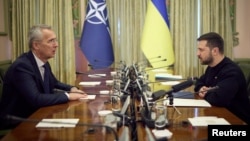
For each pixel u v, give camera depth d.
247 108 2.21
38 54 2.30
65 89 2.67
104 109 1.83
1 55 4.38
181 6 4.41
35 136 1.34
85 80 3.12
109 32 4.25
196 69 4.53
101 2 4.18
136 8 4.45
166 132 1.36
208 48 2.34
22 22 4.46
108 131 1.34
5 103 2.16
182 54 4.47
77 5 4.55
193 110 1.82
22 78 2.08
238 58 4.68
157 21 4.05
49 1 4.37
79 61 4.66
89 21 4.17
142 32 4.30
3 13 4.51
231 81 2.13
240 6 4.62
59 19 4.41
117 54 4.53
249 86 3.05
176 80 2.94
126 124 1.38
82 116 1.68
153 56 4.07
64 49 4.48
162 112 1.51
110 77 3.29
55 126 1.48
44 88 2.28
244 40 4.69
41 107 1.96
